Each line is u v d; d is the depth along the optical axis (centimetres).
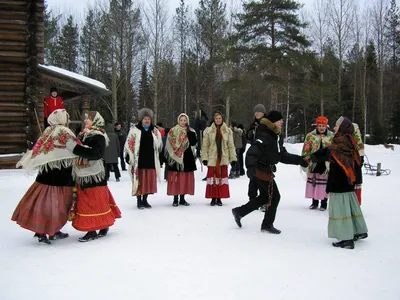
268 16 2806
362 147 684
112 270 415
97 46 3828
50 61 4369
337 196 516
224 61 3059
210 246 505
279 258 461
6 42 1192
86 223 520
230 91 3031
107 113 3553
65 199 514
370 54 4338
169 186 777
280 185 1077
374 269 427
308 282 388
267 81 2903
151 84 4119
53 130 506
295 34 2845
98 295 353
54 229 501
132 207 763
